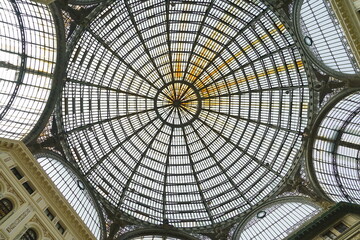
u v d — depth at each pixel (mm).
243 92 35250
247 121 35781
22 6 23688
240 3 29812
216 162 36969
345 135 30891
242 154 35906
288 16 27547
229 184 35625
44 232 22656
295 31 27797
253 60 33281
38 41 25156
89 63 29812
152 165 36906
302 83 30875
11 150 23359
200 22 32656
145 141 37062
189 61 35750
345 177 30984
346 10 19828
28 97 25906
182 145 38125
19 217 21062
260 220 32156
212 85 36312
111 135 34500
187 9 31578
